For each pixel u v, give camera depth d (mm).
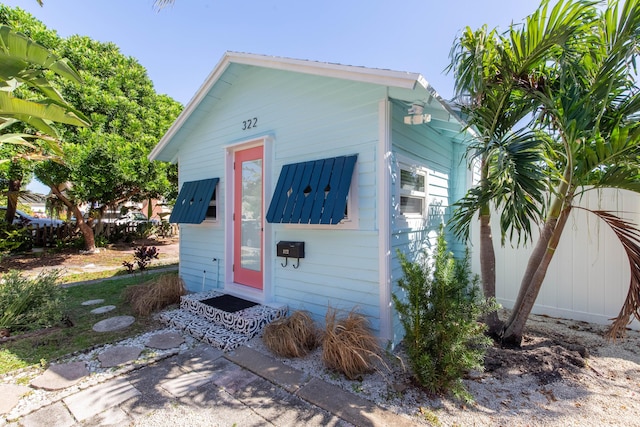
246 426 2219
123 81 10938
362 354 2875
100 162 8664
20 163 7520
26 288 4242
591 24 2787
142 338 3752
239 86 5070
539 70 3312
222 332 3787
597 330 4004
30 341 3619
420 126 4340
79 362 3143
